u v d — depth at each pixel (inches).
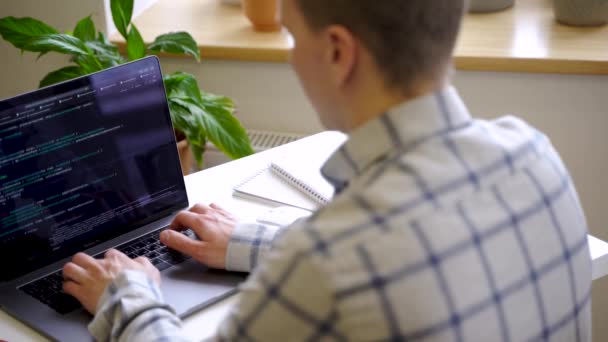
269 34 92.2
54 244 47.6
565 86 84.5
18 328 42.1
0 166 44.9
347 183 31.7
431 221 27.1
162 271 46.3
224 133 78.0
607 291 86.5
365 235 26.7
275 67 90.4
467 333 27.2
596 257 47.8
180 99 77.6
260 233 46.0
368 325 26.1
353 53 28.8
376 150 29.5
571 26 90.7
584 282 32.1
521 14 95.5
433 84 29.4
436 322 26.5
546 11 96.2
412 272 26.4
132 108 50.1
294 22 30.5
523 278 28.9
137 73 50.0
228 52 88.4
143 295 38.1
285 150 61.5
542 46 85.2
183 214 48.4
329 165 31.6
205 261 46.0
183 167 81.7
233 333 29.0
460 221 27.6
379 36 28.2
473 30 90.7
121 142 49.8
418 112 29.0
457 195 28.0
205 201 54.6
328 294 26.2
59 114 46.8
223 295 44.1
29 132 45.7
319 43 29.8
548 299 30.0
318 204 53.7
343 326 26.4
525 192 29.6
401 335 26.2
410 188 27.6
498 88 86.2
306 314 26.9
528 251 29.1
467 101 87.8
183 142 79.7
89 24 80.3
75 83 47.2
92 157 48.6
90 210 48.9
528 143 31.2
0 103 44.4
